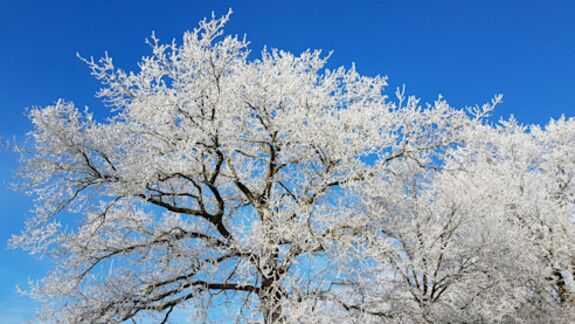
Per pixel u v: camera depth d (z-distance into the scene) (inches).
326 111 376.2
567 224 496.4
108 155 343.6
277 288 276.5
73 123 332.5
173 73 352.2
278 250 302.4
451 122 388.2
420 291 338.3
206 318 297.7
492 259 346.6
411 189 410.0
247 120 376.5
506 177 528.4
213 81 345.1
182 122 355.9
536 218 504.1
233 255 309.6
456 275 341.7
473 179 405.4
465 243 352.8
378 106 379.2
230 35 344.8
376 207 325.7
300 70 388.5
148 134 360.8
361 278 301.6
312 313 259.8
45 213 337.1
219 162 355.3
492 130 589.6
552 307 458.9
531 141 643.5
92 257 353.1
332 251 296.7
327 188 351.9
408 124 385.1
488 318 336.2
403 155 386.9
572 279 527.5
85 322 307.0
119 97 360.5
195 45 342.0
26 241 332.5
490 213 381.4
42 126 322.0
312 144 343.6
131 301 318.7
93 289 324.2
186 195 377.7
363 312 310.0
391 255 331.0
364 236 323.6
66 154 331.9
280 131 356.8
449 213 372.2
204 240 343.3
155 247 347.9
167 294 325.1
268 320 265.0
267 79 372.2
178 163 356.2
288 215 307.0
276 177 371.2
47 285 328.2
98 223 361.7
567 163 616.4
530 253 444.8
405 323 331.3
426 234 343.0
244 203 415.5
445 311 345.4
